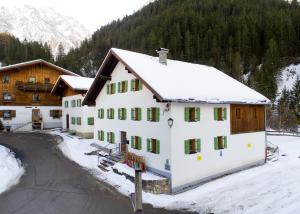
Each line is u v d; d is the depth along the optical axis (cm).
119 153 2509
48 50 11244
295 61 8294
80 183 1939
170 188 1898
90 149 2894
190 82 2331
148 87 1947
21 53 10381
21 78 4597
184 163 1984
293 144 3444
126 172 2061
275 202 1583
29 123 4541
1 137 3694
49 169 2252
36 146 3109
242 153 2480
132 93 2352
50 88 4675
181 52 9350
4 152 2655
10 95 4472
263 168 2486
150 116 2117
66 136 3769
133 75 2347
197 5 12419
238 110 2464
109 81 2728
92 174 2141
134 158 2238
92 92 2905
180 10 11625
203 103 2133
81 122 3691
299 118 5634
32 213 1459
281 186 1853
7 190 1783
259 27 9838
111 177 2070
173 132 1919
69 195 1720
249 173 2320
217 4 12319
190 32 10119
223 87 2566
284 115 5488
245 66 8819
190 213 1538
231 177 2230
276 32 9375
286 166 2461
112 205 1588
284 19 9794
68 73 5003
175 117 1933
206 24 10412
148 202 1697
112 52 2428
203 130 2131
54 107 4766
